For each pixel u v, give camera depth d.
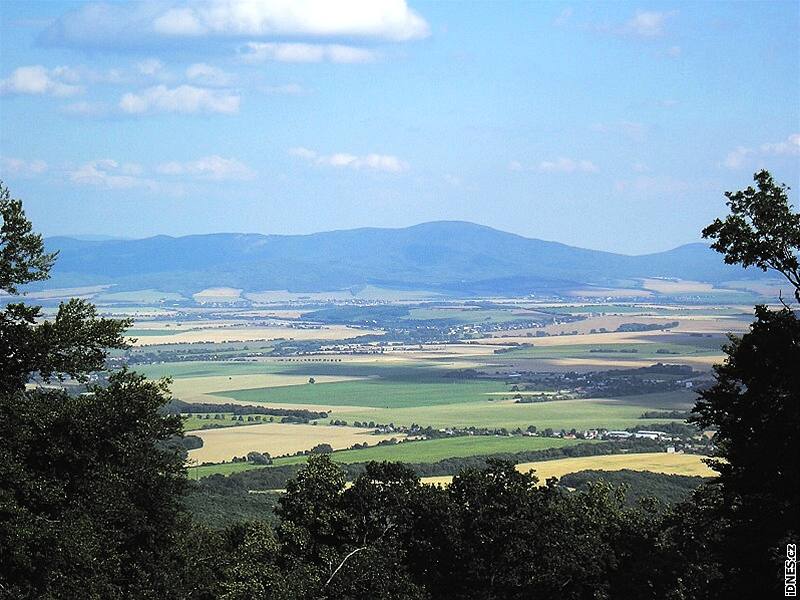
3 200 48.47
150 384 51.59
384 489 61.09
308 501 60.28
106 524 46.59
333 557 55.25
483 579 57.69
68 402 47.06
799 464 41.53
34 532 40.06
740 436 45.16
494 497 59.66
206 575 56.66
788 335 44.31
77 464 46.28
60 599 41.25
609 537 61.09
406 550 58.94
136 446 50.53
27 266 48.50
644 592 56.25
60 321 48.56
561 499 66.69
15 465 41.78
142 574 48.41
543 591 58.38
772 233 47.00
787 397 43.19
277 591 52.88
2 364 46.97
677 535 57.34
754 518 42.94
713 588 45.16
